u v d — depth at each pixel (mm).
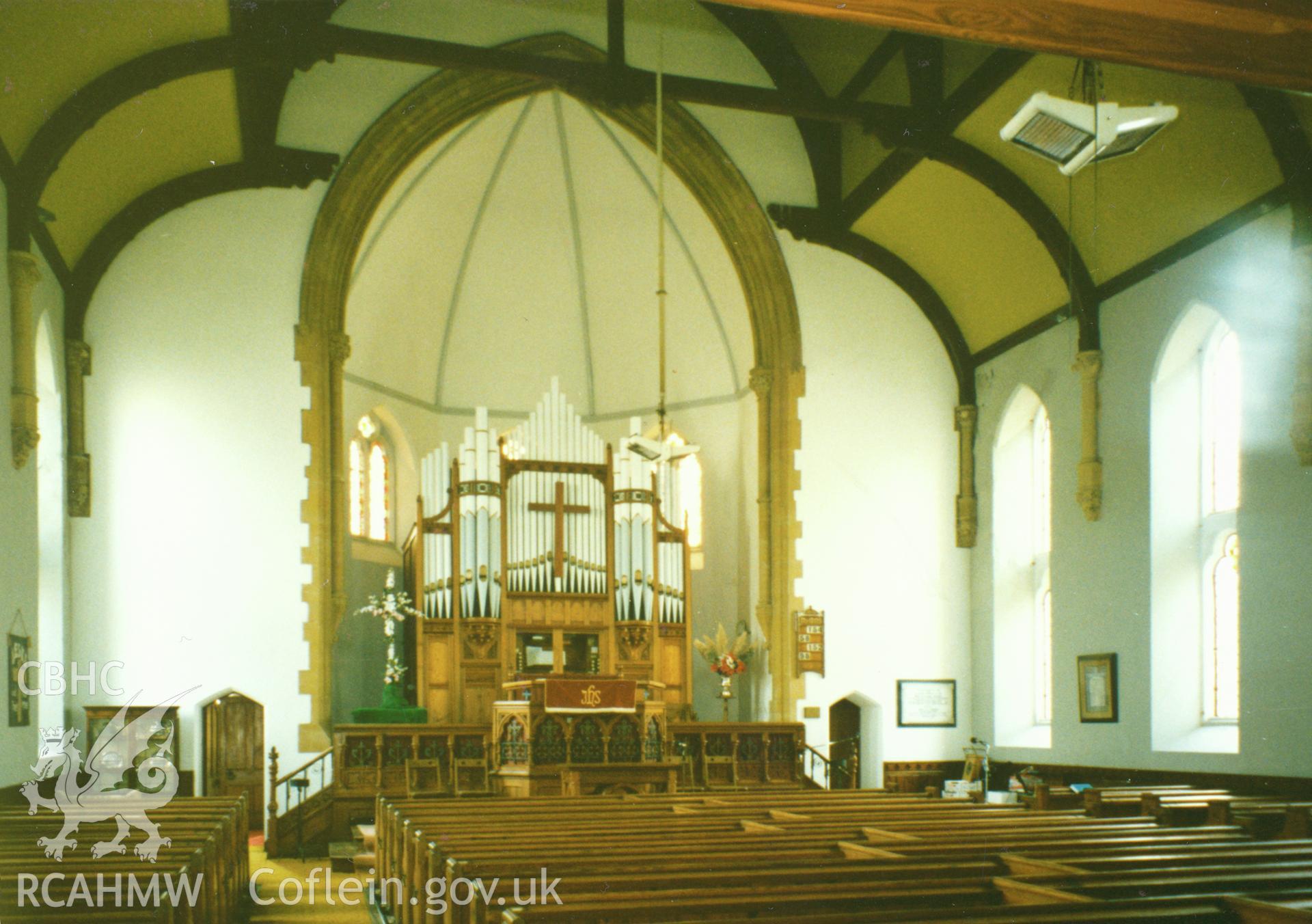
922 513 20219
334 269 17750
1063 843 7453
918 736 19656
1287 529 13984
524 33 18203
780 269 19719
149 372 16969
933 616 20031
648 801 11273
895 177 17891
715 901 5141
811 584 19500
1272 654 14125
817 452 19750
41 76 12703
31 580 13938
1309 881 5926
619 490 19578
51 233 15352
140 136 15352
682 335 22531
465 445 19094
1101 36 7430
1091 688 17438
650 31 18609
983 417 20297
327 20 15586
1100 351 17500
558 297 22938
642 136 19156
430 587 18625
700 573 22297
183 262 17250
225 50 14008
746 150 19562
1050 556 18641
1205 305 15570
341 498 17766
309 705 17016
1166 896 5328
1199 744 15633
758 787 17781
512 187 21328
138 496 16750
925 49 16344
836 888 5598
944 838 7793
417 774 16641
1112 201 16422
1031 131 10438
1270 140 13664
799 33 18422
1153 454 16469
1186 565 16391
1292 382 13961
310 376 17500
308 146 17625
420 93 17766
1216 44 7652
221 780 17719
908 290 20578
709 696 21703
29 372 13344
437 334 22438
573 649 19156
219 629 16812
